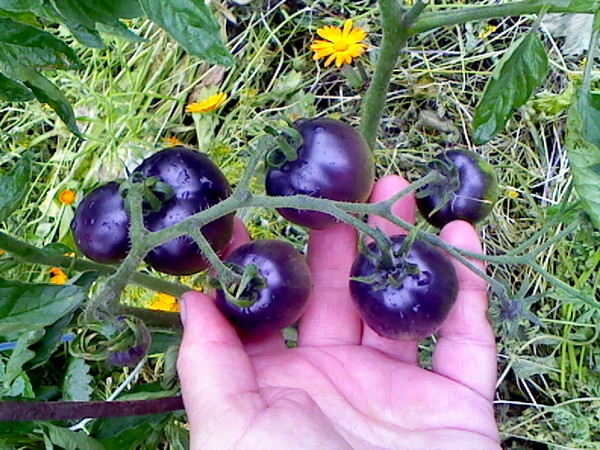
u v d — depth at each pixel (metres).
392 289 0.22
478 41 0.44
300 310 0.23
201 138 0.42
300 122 0.24
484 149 0.42
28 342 0.22
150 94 0.42
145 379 0.37
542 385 0.38
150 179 0.22
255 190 0.38
